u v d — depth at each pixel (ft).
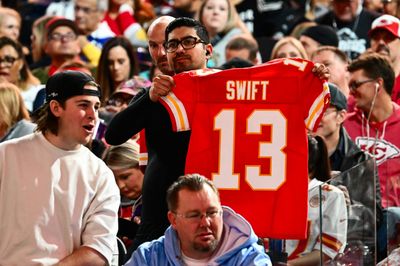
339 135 67.67
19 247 50.83
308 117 54.03
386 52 84.48
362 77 72.28
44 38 98.22
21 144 51.49
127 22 104.37
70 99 51.21
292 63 54.08
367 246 53.83
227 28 98.37
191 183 49.32
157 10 110.42
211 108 54.24
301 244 54.80
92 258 50.93
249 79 54.19
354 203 53.36
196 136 54.13
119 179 64.69
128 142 65.31
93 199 51.62
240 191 54.13
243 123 54.19
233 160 54.19
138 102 55.31
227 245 50.11
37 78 94.53
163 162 55.36
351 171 53.42
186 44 55.88
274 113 54.13
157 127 55.31
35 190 50.90
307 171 53.98
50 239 50.90
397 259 55.72
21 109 73.00
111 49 88.28
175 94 54.08
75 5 103.86
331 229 52.95
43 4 112.78
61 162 51.39
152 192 55.47
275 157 54.08
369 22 96.17
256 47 92.32
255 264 49.75
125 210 64.80
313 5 102.73
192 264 50.21
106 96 88.12
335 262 53.06
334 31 92.99
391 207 56.80
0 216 50.93
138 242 55.57
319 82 53.98
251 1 106.52
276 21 105.60
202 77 54.13
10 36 102.12
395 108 72.84
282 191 53.98
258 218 54.03
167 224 55.42
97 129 73.77
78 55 97.55
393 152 72.23
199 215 49.06
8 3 112.78
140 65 98.17
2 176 51.01
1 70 88.07
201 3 102.99
